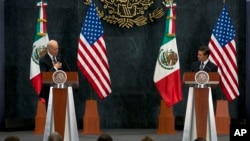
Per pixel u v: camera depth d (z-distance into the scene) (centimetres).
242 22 2952
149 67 2953
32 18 2923
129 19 2928
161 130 2714
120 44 2941
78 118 2925
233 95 2811
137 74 2952
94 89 2781
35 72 2777
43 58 2395
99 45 2752
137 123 2959
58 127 1950
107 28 2931
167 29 2783
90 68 2738
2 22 2870
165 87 2762
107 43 2933
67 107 1964
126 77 2950
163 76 2762
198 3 2961
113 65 2941
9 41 2911
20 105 2919
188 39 2956
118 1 2919
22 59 2917
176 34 2948
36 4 2923
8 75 2911
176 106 2953
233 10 2953
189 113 2000
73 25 2934
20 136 2603
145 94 2952
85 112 2716
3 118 2895
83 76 2925
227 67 2812
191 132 1998
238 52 2941
